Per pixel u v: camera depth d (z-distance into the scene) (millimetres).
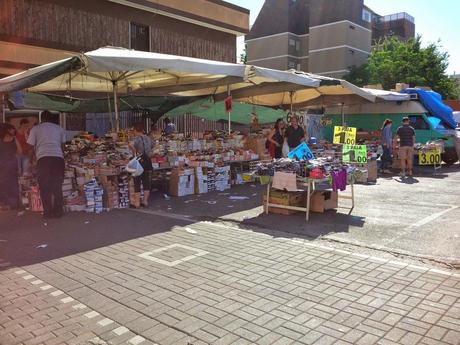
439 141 16500
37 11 14836
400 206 8992
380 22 69875
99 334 3758
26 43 14562
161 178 11375
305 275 5047
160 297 4488
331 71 54188
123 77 11547
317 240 6504
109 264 5512
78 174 8922
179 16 20125
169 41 20234
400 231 6977
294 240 6504
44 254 5941
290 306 4234
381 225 7375
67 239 6656
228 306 4258
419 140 17328
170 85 13430
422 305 4223
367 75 45312
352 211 8516
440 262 5480
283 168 8055
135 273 5184
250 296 4480
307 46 59625
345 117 19453
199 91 15211
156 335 3727
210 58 22688
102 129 17797
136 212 8625
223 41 23531
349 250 6012
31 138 7973
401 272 5117
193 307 4250
